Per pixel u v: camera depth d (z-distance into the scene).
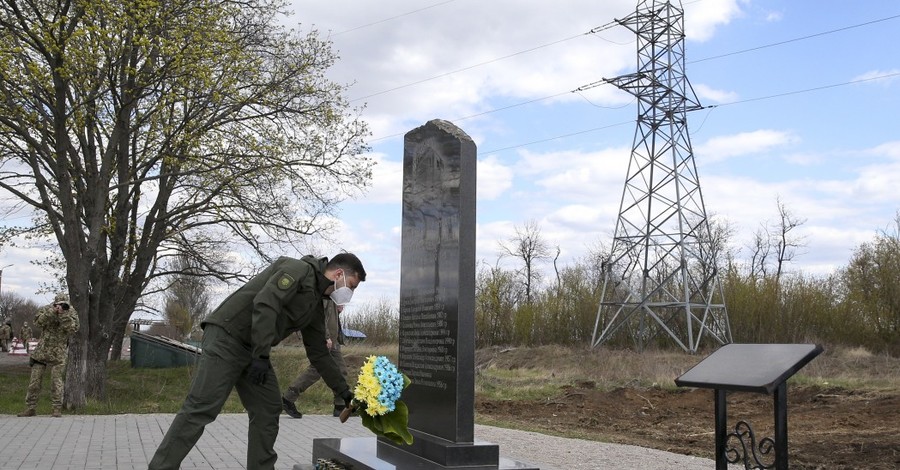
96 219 16.20
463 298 6.43
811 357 5.06
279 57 19.28
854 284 30.55
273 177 19.06
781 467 5.20
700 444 12.36
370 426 5.95
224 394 5.77
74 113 15.96
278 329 5.84
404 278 7.55
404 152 7.80
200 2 17.27
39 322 13.51
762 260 48.00
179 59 16.12
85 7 15.09
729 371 5.50
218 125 18.38
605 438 12.65
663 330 34.41
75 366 15.63
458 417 6.30
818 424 14.35
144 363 28.14
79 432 11.01
